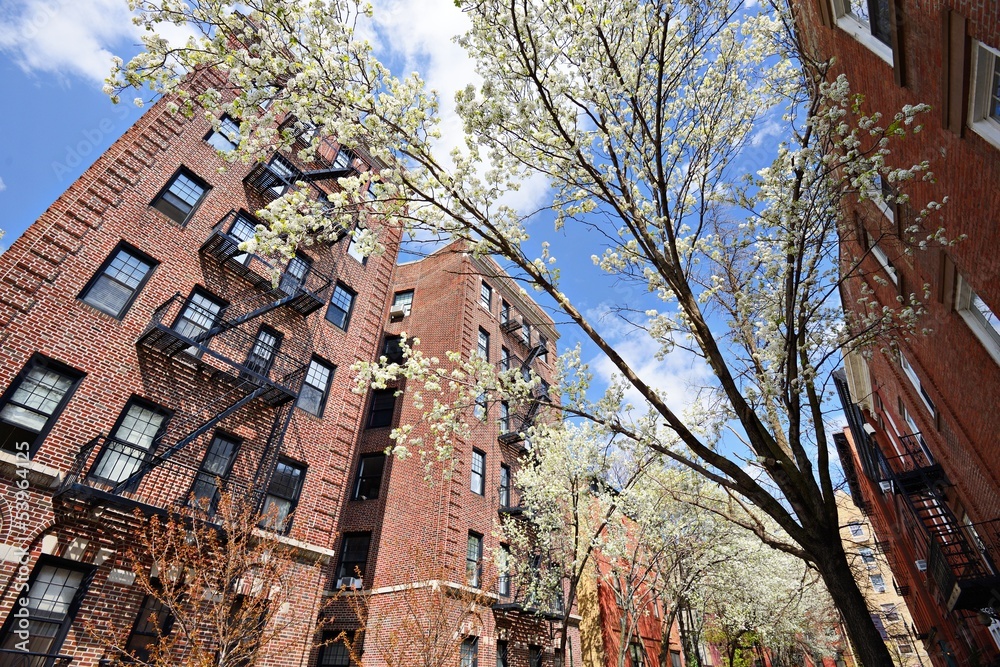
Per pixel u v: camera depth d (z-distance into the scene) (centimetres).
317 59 569
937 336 1002
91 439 999
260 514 1145
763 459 576
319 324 1583
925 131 737
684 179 734
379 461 1945
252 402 1309
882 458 1466
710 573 2112
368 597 1591
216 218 1358
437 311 2341
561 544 1914
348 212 625
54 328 1007
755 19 759
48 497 917
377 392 2125
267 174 1449
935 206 675
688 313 642
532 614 1869
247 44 611
